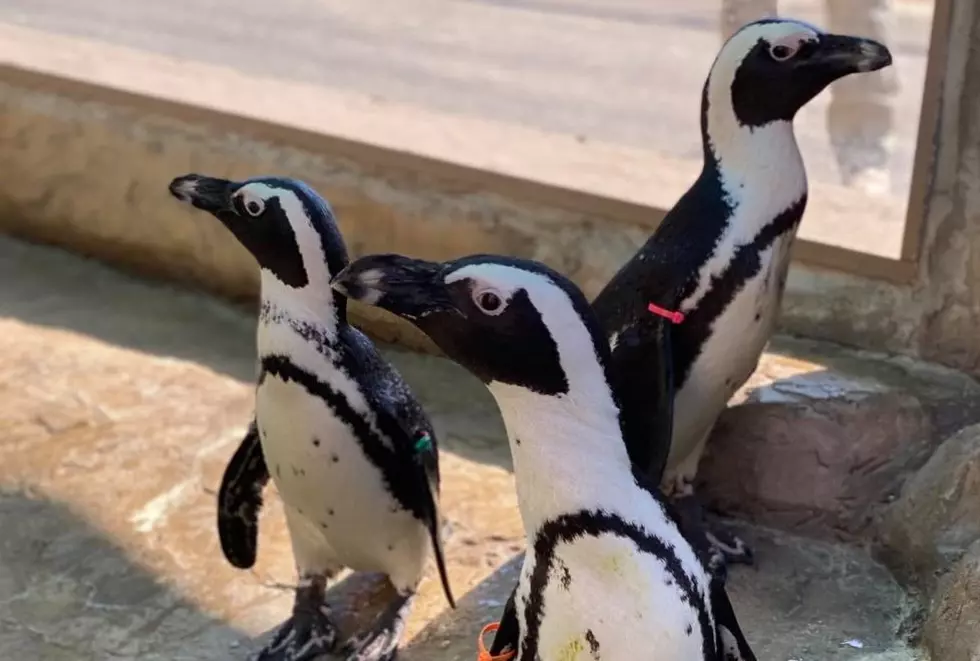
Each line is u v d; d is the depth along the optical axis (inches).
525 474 36.5
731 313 51.4
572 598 35.7
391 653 52.7
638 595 34.7
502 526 62.1
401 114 86.0
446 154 78.9
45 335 82.0
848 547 60.0
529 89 86.5
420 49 91.6
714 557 57.2
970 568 49.7
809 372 64.9
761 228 51.0
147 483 65.7
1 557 60.2
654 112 82.6
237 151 84.7
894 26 72.5
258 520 57.4
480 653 40.4
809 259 68.4
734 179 51.2
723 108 50.9
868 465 60.6
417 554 52.8
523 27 87.7
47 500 64.3
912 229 64.4
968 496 55.1
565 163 78.0
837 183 76.4
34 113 92.3
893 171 75.5
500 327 35.1
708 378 53.0
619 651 35.0
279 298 46.7
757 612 55.5
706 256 50.9
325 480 48.4
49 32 102.3
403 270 36.6
